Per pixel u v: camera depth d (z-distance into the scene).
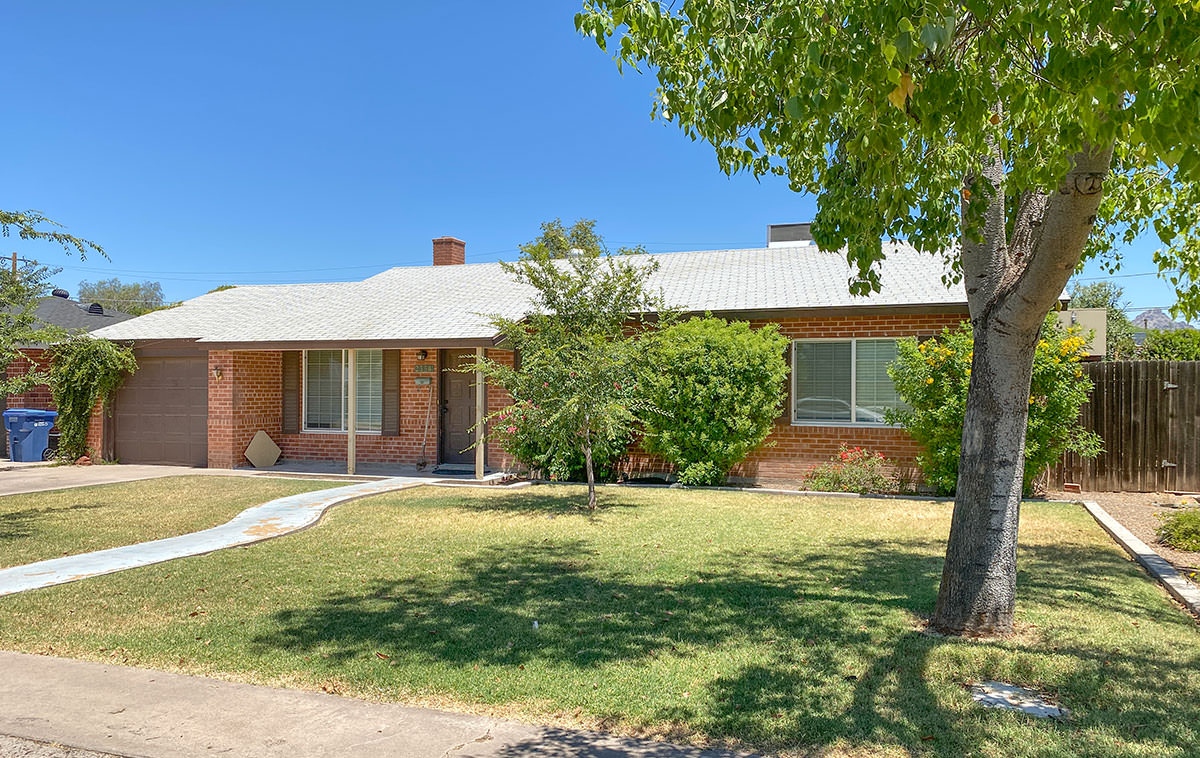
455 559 8.02
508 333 11.62
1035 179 4.46
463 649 5.27
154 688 4.64
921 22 3.41
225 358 16.55
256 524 10.01
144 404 17.50
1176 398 12.84
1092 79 3.26
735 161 5.69
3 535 9.34
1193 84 2.99
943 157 5.15
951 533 5.76
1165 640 5.40
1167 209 7.32
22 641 5.50
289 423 17.88
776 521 10.19
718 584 6.96
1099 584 6.94
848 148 4.55
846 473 13.08
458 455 16.56
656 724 4.12
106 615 6.07
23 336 9.54
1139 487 12.96
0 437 19.39
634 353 11.16
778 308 13.70
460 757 3.74
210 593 6.69
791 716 4.19
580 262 11.83
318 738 3.96
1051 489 13.25
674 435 13.70
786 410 14.05
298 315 17.36
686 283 16.41
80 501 12.02
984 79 3.76
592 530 9.59
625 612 6.12
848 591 6.72
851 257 5.15
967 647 5.26
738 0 4.37
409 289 18.88
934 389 11.87
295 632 5.64
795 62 4.17
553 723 4.16
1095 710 4.25
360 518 10.53
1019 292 5.29
